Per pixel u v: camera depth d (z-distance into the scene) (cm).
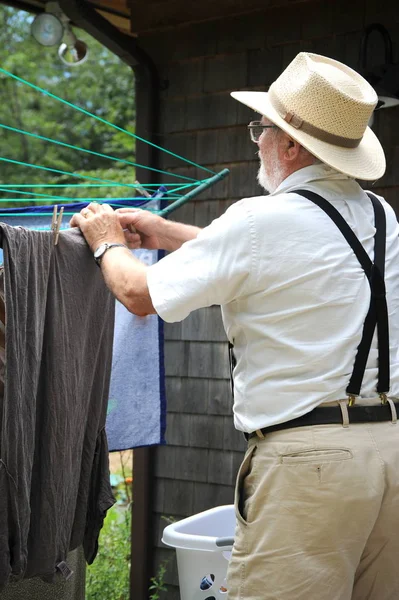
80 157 1434
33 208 336
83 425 280
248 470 236
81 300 271
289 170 245
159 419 345
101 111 1444
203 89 470
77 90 1439
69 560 301
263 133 250
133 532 488
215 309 471
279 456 224
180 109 478
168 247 303
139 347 343
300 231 228
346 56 430
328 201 235
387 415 226
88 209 270
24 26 1468
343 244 231
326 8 436
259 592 226
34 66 1436
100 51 1445
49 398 260
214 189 467
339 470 218
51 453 258
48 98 1437
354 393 224
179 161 478
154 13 483
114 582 494
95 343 283
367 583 236
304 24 441
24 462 241
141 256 354
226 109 464
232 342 243
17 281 243
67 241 265
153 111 481
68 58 556
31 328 247
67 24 530
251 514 230
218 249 228
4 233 242
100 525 286
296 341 227
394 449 224
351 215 237
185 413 479
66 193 1355
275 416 227
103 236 262
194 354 477
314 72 235
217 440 469
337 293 227
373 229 240
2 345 252
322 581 219
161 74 483
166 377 485
